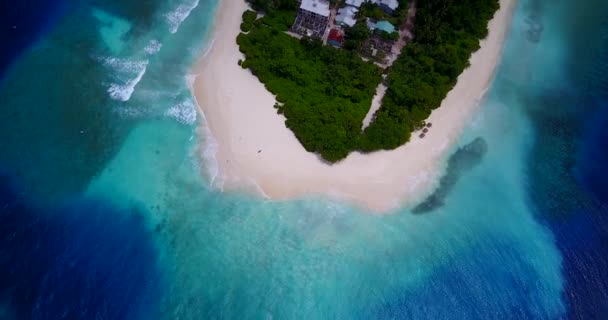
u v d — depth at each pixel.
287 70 61.12
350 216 55.75
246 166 57.03
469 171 59.47
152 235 52.94
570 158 61.62
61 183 54.41
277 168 57.09
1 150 55.72
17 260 49.06
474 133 61.66
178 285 50.59
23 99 59.28
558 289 54.03
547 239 56.72
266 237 53.97
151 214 54.06
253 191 56.03
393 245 54.94
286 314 50.53
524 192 59.12
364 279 53.03
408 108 60.50
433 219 56.66
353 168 57.66
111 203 54.12
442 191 58.12
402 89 59.94
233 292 50.91
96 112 59.19
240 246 53.31
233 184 56.22
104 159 56.56
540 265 55.25
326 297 51.81
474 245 55.75
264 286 51.59
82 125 58.22
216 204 55.12
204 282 51.06
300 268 52.91
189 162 57.06
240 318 49.72
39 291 47.78
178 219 54.06
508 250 55.81
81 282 48.94
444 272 54.25
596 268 55.19
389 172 58.00
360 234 55.09
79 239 51.34
